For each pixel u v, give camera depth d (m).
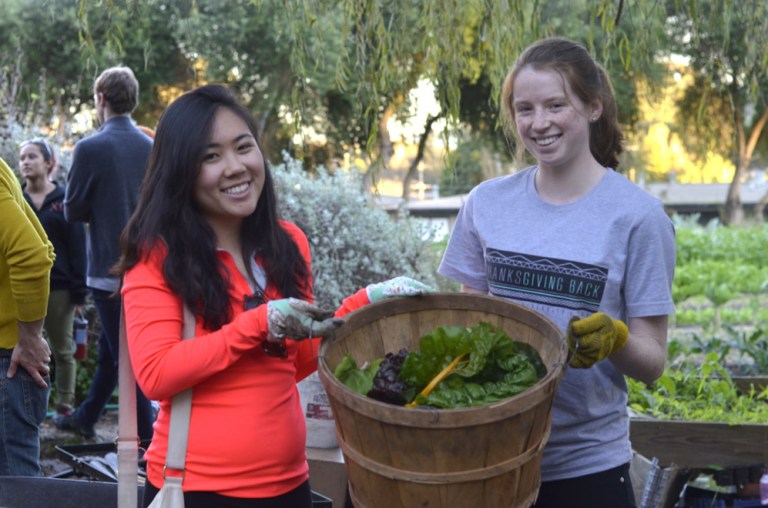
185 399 2.35
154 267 2.36
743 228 27.94
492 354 2.39
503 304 2.49
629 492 2.69
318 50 4.88
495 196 2.78
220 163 2.40
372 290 2.66
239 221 2.56
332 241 6.82
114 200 5.45
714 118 22.44
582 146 2.64
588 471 2.63
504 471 2.08
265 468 2.37
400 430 2.03
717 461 4.33
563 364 2.18
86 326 6.64
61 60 15.09
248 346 2.26
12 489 3.21
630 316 2.59
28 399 3.57
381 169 4.77
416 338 2.55
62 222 6.22
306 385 3.91
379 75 4.68
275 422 2.39
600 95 2.64
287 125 19.83
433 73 4.73
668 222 2.60
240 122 2.44
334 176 7.39
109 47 4.73
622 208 2.58
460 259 2.87
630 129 22.28
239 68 17.89
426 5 4.69
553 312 2.61
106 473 3.90
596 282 2.56
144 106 18.55
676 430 4.36
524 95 2.59
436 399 2.23
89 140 5.42
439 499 2.08
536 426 2.12
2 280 3.48
